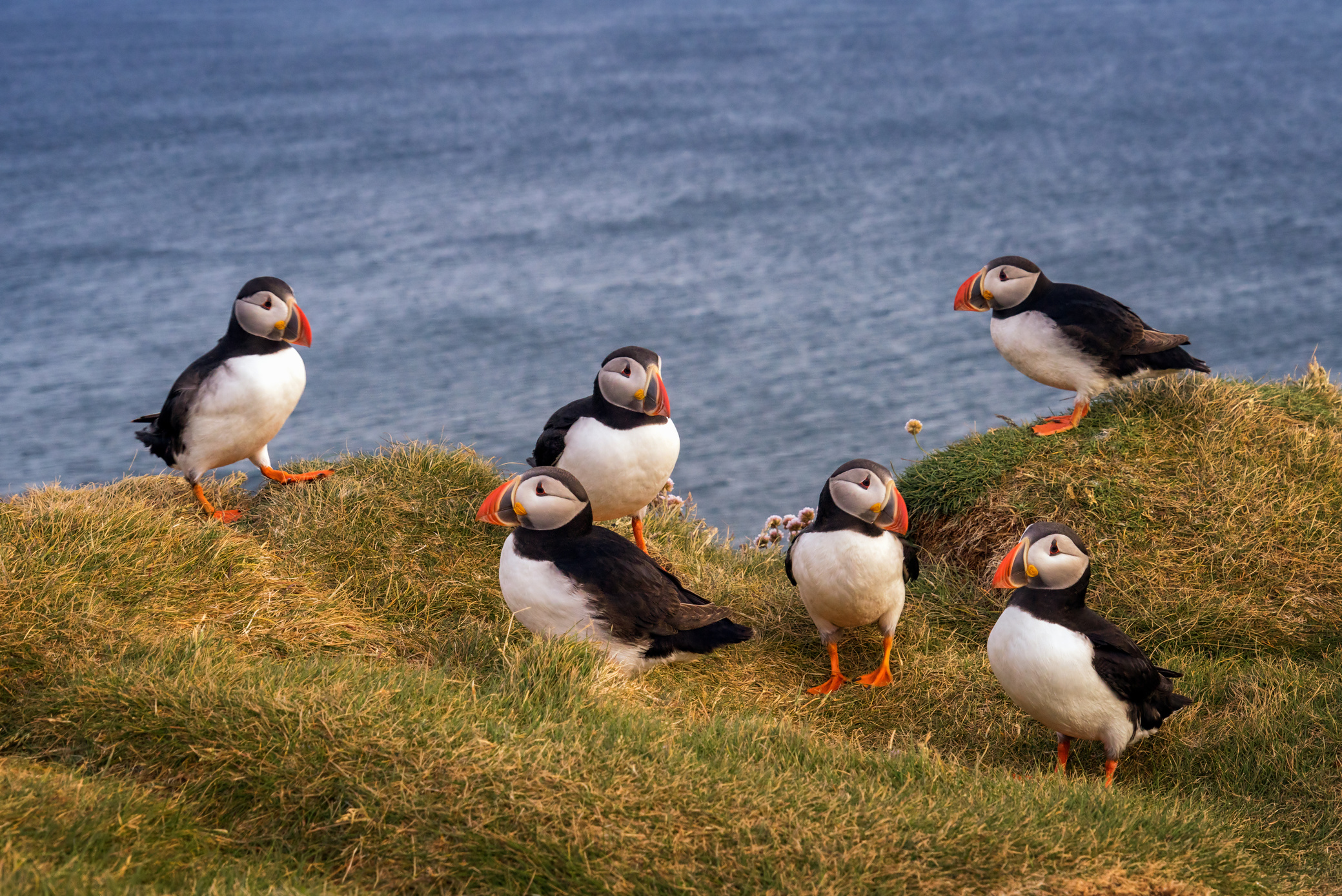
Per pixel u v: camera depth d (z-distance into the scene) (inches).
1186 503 286.4
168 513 242.8
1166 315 1096.8
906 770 193.3
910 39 6402.6
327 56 6186.0
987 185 2108.8
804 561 240.7
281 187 2324.1
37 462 772.0
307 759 166.6
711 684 241.8
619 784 166.6
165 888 143.9
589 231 1811.0
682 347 1088.8
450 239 1759.4
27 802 151.3
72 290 1391.5
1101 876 161.2
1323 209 1692.9
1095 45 5575.8
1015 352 309.1
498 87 4552.2
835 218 1838.1
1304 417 313.3
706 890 152.9
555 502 216.4
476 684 202.1
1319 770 214.7
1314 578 268.8
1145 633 264.1
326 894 144.9
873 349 1051.9
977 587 286.4
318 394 948.0
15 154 2773.1
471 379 991.6
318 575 245.0
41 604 199.9
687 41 6830.7
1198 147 2463.1
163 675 182.5
